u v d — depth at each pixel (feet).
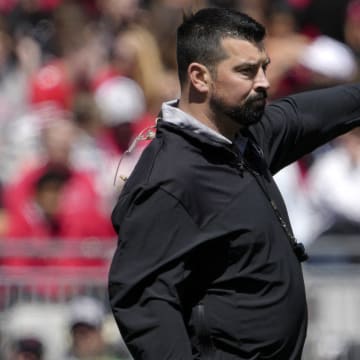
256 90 42.27
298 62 105.91
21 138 103.45
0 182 100.53
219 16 42.68
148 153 43.01
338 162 93.50
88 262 82.79
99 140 98.63
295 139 46.34
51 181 91.40
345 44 120.88
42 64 116.57
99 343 81.20
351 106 47.32
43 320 81.61
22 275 82.23
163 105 43.29
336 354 81.30
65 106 107.86
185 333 41.47
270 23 119.75
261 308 42.06
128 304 42.16
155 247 41.75
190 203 41.70
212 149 42.24
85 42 113.09
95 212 91.04
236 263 42.09
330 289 82.28
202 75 42.50
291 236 43.24
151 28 112.78
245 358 42.29
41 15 127.13
